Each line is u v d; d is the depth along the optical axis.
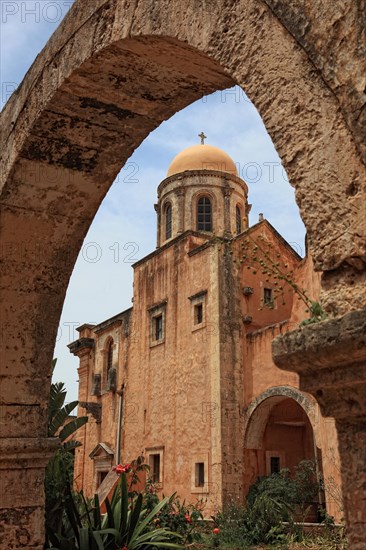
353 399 2.33
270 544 13.67
